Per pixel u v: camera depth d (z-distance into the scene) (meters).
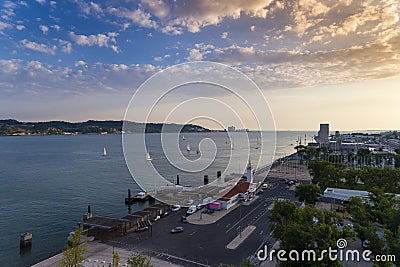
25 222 72.44
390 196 56.72
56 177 131.62
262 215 67.38
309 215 37.88
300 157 176.88
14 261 51.44
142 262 35.91
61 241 60.41
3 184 116.06
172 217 67.56
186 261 44.50
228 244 50.94
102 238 54.75
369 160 142.38
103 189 108.94
